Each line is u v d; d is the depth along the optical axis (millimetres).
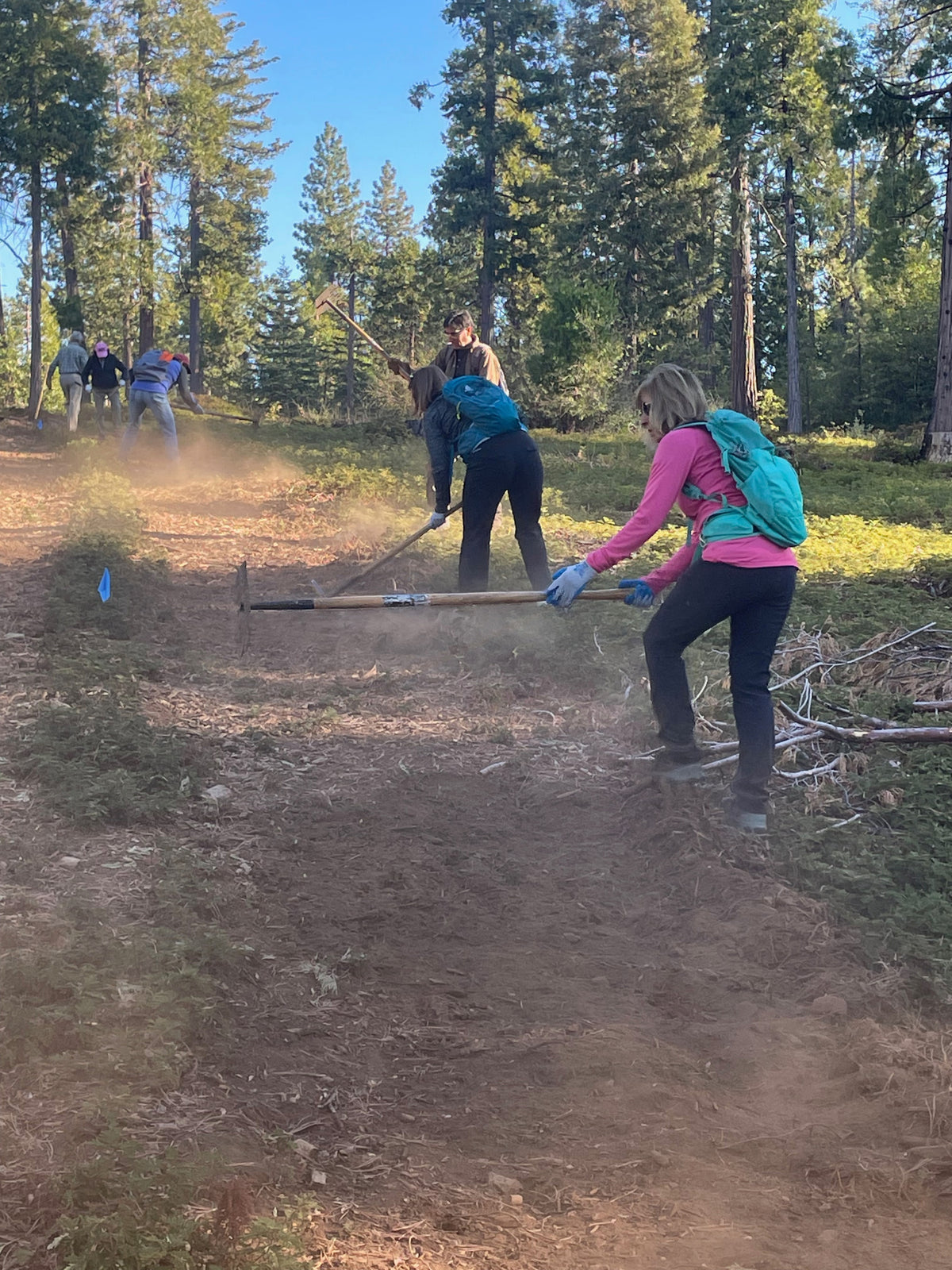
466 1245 2498
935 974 3773
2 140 27719
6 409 28656
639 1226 2576
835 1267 2443
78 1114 2752
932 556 11117
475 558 8211
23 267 32625
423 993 3717
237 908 4094
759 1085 3230
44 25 27422
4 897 3945
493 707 6715
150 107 42719
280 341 84625
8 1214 2416
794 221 49312
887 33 28625
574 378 31781
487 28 47406
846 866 4590
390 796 5344
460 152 50625
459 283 61625
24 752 5312
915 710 6188
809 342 59719
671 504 4934
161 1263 2195
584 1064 3277
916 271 48781
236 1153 2740
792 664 7281
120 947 3482
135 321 50812
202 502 14523
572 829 5137
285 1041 3346
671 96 48656
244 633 5242
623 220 50000
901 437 38156
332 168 92250
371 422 27969
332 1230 2521
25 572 9781
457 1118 3023
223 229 63750
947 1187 2717
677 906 4418
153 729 5762
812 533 13156
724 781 5504
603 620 8266
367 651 7957
